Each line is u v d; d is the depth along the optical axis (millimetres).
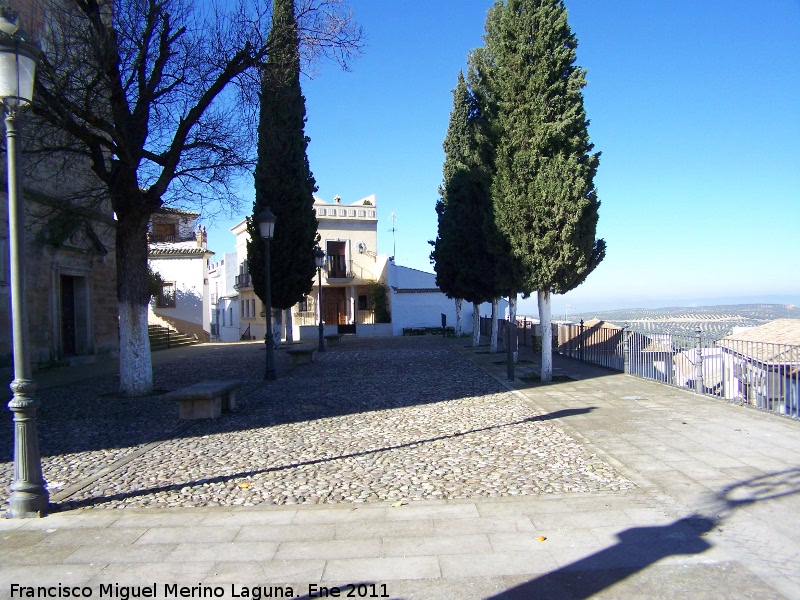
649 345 13820
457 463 6996
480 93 19531
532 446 7684
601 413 9758
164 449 8156
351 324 42062
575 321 23016
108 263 24094
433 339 34156
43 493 5633
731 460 6672
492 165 15188
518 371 16391
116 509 5691
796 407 9305
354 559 4430
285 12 14047
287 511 5508
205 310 38812
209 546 4742
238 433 9086
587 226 13195
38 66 10562
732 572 4047
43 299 19203
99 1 12312
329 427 9352
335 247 43531
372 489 6094
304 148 26078
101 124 11469
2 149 12039
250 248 26312
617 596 3781
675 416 9297
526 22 13242
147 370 13070
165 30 12164
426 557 4430
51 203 16875
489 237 14414
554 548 4512
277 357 22844
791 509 5133
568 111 12852
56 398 13055
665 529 4789
